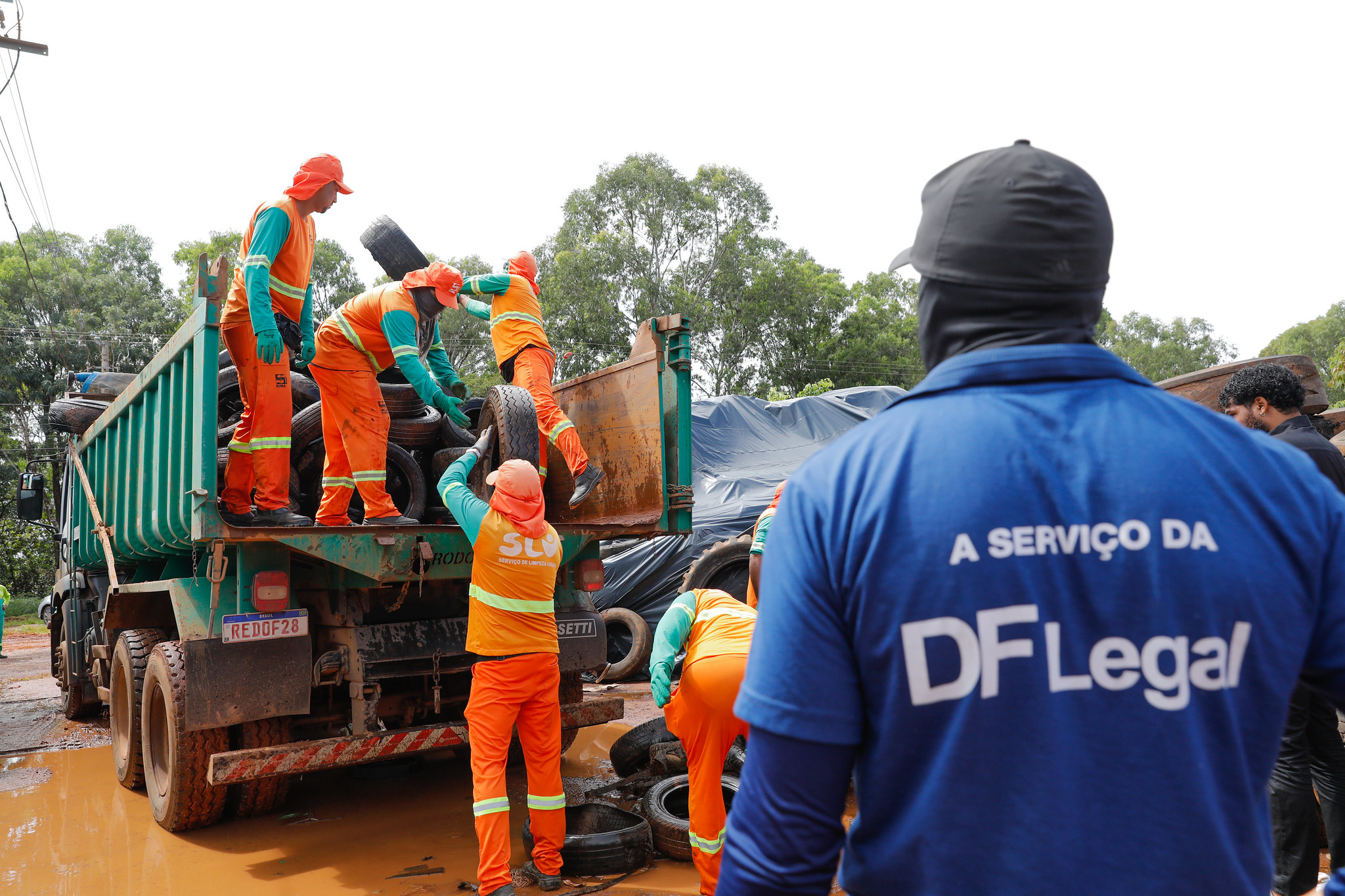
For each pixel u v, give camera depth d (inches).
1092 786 35.9
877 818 39.5
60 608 348.8
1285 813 123.0
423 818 195.9
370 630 183.9
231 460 192.5
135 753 212.7
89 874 163.5
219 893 153.6
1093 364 41.8
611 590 394.9
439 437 237.5
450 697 207.0
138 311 1406.3
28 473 338.3
